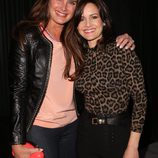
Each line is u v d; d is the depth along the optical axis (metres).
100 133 2.14
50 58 2.17
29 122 2.18
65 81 2.24
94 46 2.23
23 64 2.11
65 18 2.23
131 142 2.09
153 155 3.91
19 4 5.71
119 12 5.36
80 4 2.22
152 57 5.19
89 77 2.16
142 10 5.25
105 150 2.15
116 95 2.09
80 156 2.28
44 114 2.21
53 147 2.26
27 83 2.18
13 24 5.75
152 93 5.14
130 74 2.03
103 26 2.25
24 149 2.09
